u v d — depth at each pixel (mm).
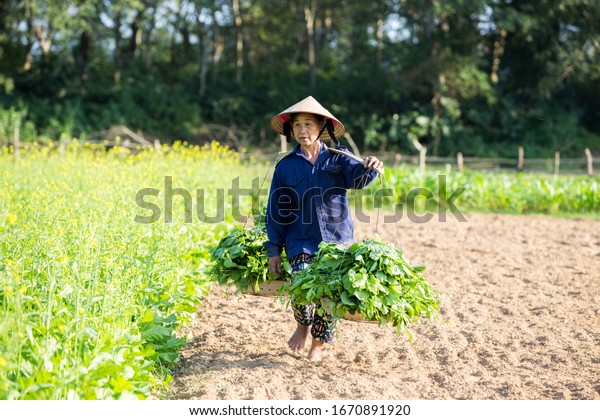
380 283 4945
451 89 40156
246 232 5816
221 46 46531
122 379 4289
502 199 17672
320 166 5332
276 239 5426
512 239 12578
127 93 39125
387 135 39250
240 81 43500
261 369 5293
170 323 5633
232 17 44281
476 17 39844
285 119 5469
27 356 4188
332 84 42688
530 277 9203
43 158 14070
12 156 16234
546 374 5504
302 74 45875
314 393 4898
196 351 5898
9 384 3834
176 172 12344
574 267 9914
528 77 41031
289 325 6770
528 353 6020
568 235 13172
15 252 5434
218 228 10422
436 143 38594
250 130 38562
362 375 5367
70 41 44156
